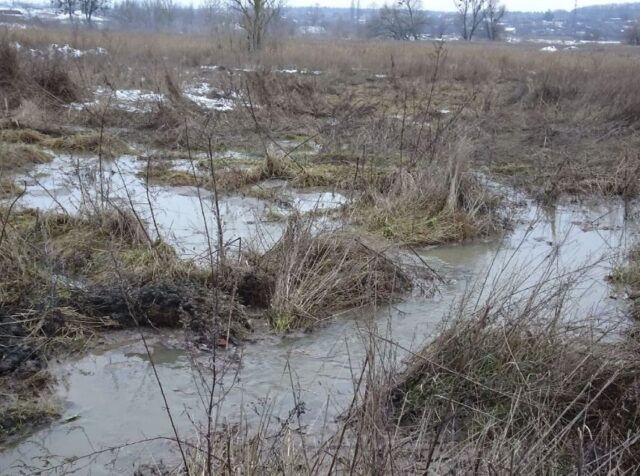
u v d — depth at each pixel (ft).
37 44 72.90
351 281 19.97
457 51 97.35
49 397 14.74
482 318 15.21
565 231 27.48
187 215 26.68
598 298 20.71
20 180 29.96
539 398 12.97
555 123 46.62
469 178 29.19
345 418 13.11
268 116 44.68
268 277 19.58
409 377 14.78
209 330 17.51
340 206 27.81
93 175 30.04
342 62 77.82
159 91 47.47
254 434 13.47
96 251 21.26
